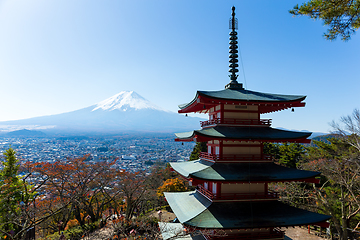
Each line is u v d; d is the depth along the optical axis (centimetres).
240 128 1980
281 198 3062
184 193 2450
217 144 1998
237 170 1853
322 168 3253
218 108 2053
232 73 2278
